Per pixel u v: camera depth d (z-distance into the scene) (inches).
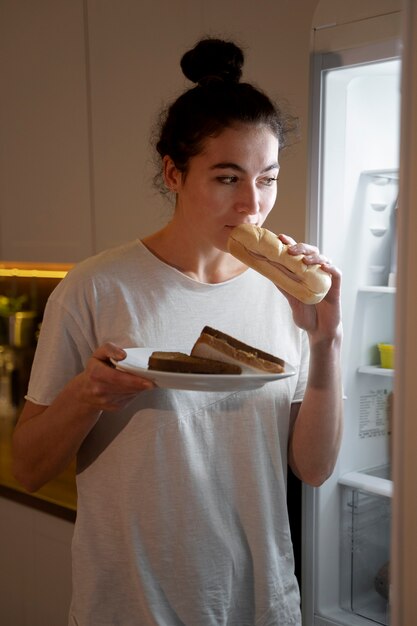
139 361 40.8
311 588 60.9
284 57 56.9
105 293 45.7
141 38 69.2
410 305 24.3
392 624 25.3
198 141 41.4
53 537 75.4
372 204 61.0
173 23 65.8
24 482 49.8
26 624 80.8
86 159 77.2
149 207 70.9
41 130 82.4
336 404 49.0
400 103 24.2
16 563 80.9
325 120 55.6
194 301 47.1
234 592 48.3
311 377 48.4
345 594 63.2
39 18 80.4
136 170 71.6
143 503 45.4
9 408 102.0
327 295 44.2
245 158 41.0
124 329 45.5
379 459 65.8
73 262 81.0
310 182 56.5
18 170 86.4
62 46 78.2
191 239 46.3
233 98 40.9
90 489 48.1
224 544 46.9
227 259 48.4
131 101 71.2
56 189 81.7
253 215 42.2
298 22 55.7
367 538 63.5
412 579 24.7
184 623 46.6
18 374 102.2
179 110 43.1
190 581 46.2
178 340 46.6
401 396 24.7
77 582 48.1
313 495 59.8
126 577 47.1
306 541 60.4
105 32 72.9
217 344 39.7
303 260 41.3
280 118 44.4
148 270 46.6
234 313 48.4
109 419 47.0
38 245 85.0
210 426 46.5
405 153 24.1
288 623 49.7
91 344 46.3
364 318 63.0
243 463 47.5
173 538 45.8
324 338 46.3
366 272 62.2
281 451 50.4
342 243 59.0
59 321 46.1
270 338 49.5
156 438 45.2
